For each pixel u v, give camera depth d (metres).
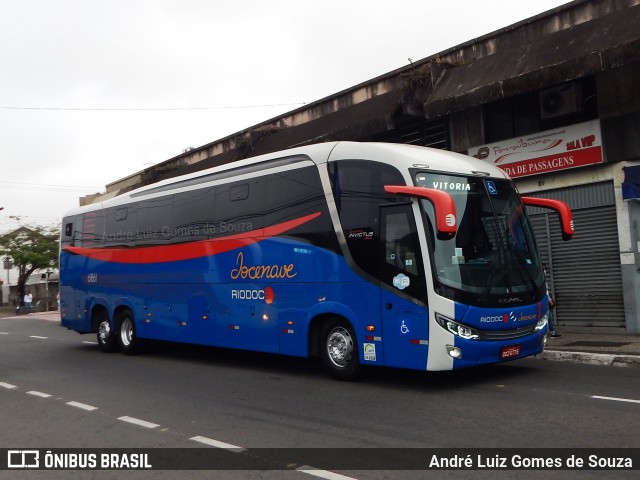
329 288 9.59
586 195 13.80
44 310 45.88
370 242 9.05
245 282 11.15
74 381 11.14
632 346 11.47
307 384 9.74
